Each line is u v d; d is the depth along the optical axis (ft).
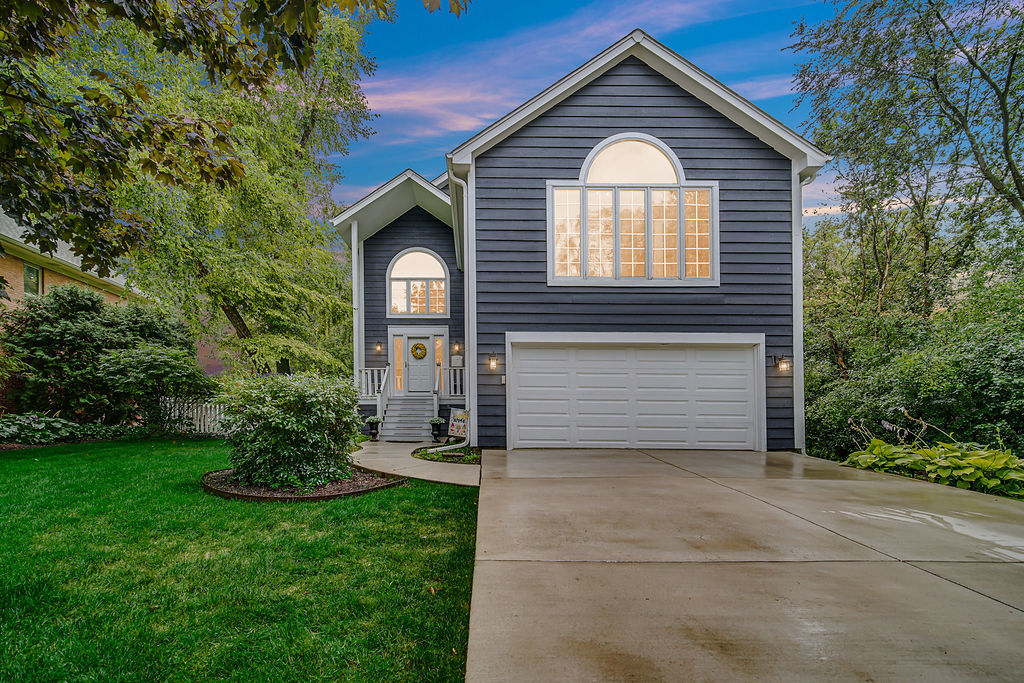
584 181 27.66
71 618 9.11
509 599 7.80
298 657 8.05
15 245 38.24
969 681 5.65
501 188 27.53
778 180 27.91
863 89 39.83
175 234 38.58
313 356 48.24
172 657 7.99
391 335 45.78
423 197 42.73
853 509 13.53
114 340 38.99
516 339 27.22
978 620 7.13
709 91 27.32
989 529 11.66
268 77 13.69
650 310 27.48
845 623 7.02
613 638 6.60
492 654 6.19
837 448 30.91
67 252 44.37
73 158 13.46
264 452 19.11
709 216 27.86
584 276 27.53
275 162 51.55
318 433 19.80
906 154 38.70
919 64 36.50
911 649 6.33
